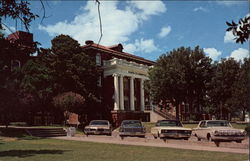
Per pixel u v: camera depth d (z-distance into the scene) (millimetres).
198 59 40375
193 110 51625
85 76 41438
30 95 31016
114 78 48156
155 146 16828
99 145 17688
